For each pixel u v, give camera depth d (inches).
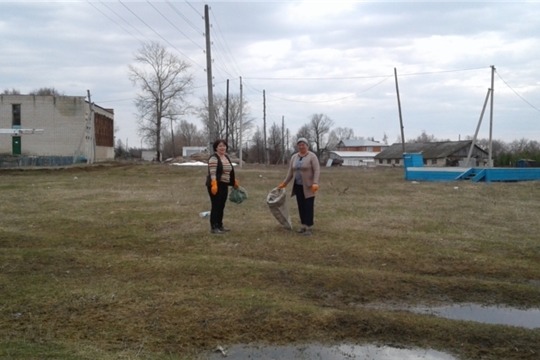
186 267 257.3
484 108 1547.7
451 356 166.9
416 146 3326.8
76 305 202.2
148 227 371.2
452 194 677.3
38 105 2203.5
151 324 185.9
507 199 611.5
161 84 2498.8
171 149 4298.7
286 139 3686.0
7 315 191.5
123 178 1029.8
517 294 228.2
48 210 461.4
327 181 988.6
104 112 2738.7
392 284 236.8
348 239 329.7
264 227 369.4
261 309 199.6
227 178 346.9
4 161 1647.4
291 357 165.0
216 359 162.6
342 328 186.7
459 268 267.0
